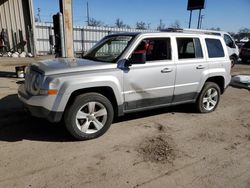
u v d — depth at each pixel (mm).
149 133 4820
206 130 5133
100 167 3570
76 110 4191
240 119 5922
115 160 3775
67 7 8930
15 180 3197
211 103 6281
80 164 3625
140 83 4809
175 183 3295
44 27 21594
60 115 4074
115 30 26281
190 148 4293
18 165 3535
